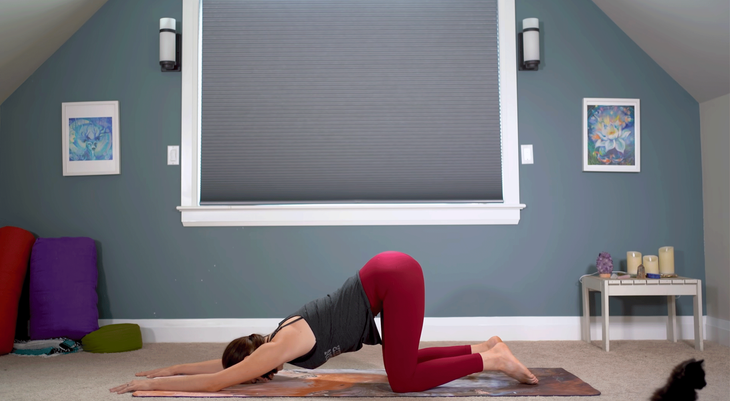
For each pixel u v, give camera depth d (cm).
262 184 354
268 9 356
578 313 351
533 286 351
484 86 358
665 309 350
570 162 356
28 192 352
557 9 360
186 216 347
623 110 357
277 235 351
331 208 347
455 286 350
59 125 355
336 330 220
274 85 355
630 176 358
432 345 334
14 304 316
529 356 294
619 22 355
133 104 355
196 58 354
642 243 355
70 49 356
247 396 210
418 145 355
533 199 355
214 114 354
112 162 351
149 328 346
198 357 299
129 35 357
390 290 216
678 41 327
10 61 331
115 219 352
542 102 358
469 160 356
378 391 217
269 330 346
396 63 357
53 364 279
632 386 228
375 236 352
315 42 356
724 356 293
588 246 354
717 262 342
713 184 347
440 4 359
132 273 350
